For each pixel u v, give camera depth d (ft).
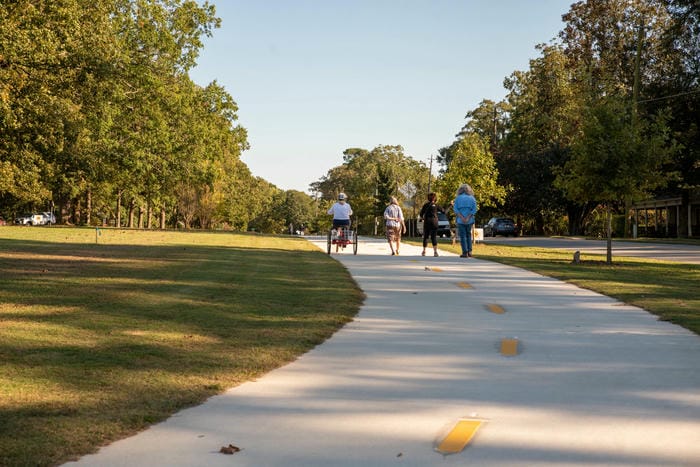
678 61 168.76
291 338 28.09
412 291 43.34
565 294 42.27
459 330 30.55
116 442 15.71
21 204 267.59
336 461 14.58
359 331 30.30
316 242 112.98
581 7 207.82
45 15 70.64
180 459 14.66
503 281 48.80
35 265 57.67
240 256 71.26
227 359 24.21
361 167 477.77
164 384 20.62
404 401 19.33
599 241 146.82
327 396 19.85
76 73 78.33
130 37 132.16
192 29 151.33
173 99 143.54
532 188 224.74
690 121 167.22
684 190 185.26
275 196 526.16
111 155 136.77
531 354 25.67
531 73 242.99
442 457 14.82
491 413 18.13
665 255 91.30
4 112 71.41
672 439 15.99
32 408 17.81
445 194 153.99
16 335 27.17
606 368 23.43
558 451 15.17
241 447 15.42
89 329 28.91
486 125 315.37
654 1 197.47
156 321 31.24
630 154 66.23
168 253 75.05
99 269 55.16
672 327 31.27
